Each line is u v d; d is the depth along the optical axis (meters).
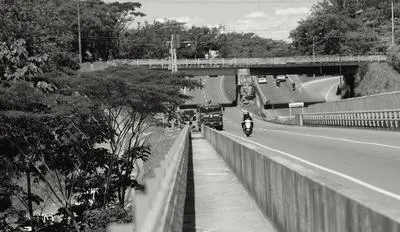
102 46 110.88
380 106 42.34
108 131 21.97
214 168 20.97
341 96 108.75
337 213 5.84
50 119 16.80
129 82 21.47
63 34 27.73
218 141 27.72
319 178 7.16
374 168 15.66
